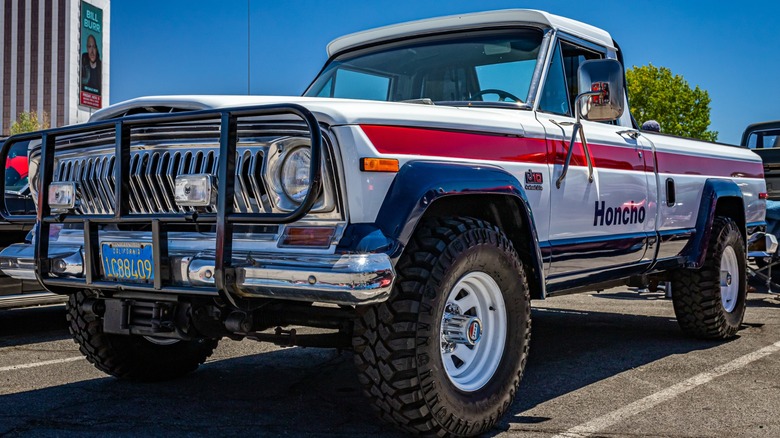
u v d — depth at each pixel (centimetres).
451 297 331
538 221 392
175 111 334
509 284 349
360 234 288
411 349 302
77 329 411
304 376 453
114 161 350
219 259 290
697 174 559
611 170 455
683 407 386
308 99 331
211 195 307
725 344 568
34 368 480
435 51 465
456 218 336
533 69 431
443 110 347
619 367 486
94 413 371
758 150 1049
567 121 428
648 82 4147
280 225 302
